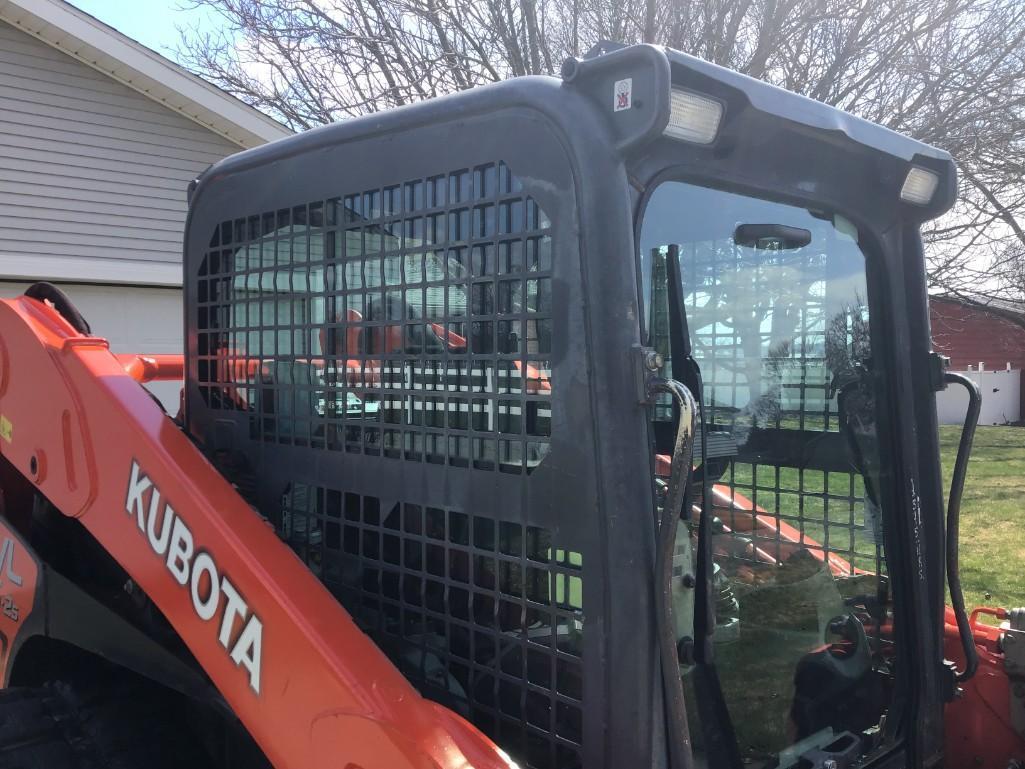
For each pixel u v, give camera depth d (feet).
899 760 6.26
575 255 4.27
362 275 5.46
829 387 6.03
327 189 5.68
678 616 4.85
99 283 29.89
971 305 39.70
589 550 4.26
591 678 4.28
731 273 5.22
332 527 5.77
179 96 30.66
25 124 28.58
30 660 7.75
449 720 4.31
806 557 5.98
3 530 8.14
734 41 34.24
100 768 6.07
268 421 6.24
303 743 4.61
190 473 5.73
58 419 6.87
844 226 6.10
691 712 5.08
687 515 4.89
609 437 4.17
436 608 5.10
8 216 28.37
